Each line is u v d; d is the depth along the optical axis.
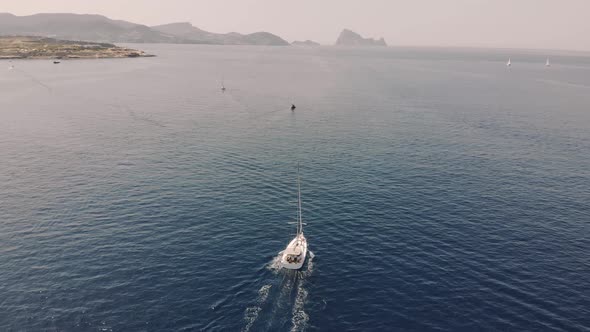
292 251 61.16
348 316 51.28
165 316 50.09
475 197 86.38
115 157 107.12
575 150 120.50
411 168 102.94
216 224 72.94
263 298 53.78
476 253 65.62
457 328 49.72
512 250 66.75
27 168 97.62
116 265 60.06
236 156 110.25
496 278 59.38
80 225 71.38
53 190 85.31
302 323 49.84
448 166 104.81
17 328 47.62
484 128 145.38
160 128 139.00
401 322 50.50
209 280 57.09
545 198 86.56
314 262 62.25
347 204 82.25
